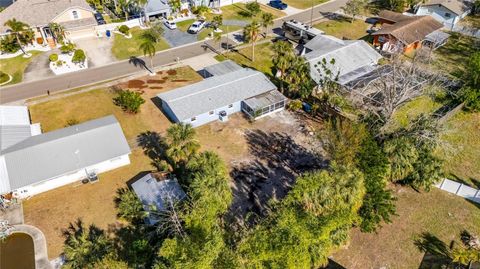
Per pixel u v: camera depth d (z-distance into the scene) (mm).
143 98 57375
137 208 37688
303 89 55656
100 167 44125
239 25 81625
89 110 54656
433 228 39375
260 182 43562
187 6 86625
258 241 31594
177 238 31391
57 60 65000
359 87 57406
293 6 93938
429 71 56969
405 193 43312
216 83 55750
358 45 66250
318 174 36500
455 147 49531
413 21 75125
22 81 61000
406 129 45406
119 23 76875
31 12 70875
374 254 36906
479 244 37375
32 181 40094
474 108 56406
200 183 35906
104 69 64750
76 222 38531
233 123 53156
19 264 34844
